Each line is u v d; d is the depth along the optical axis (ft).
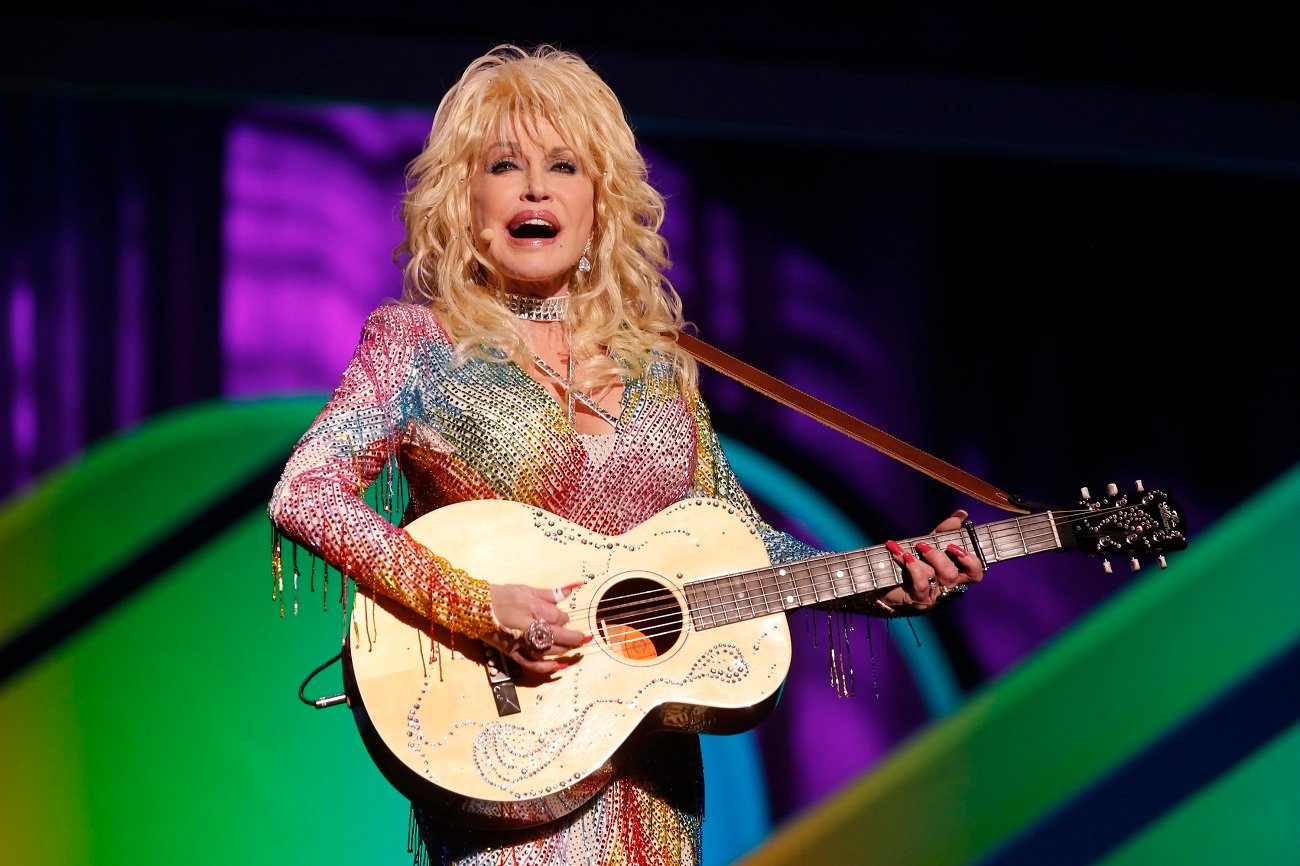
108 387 39.11
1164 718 46.26
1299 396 46.78
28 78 36.45
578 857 17.78
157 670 39.24
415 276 20.17
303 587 40.32
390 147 40.88
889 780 43.93
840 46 41.91
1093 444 45.44
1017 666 45.78
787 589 19.30
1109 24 43.57
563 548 18.47
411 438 18.70
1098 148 43.86
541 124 19.70
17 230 38.42
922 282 44.60
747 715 18.52
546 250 19.63
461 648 17.62
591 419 19.36
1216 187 46.29
